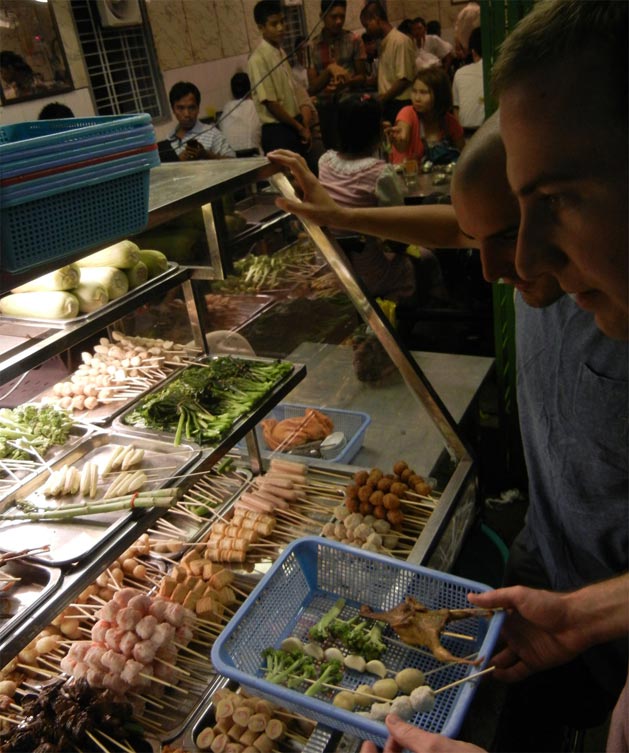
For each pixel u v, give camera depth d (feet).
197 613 6.99
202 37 15.88
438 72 17.92
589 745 8.82
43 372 8.40
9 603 5.37
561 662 5.73
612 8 1.97
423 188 17.28
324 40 15.98
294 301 9.13
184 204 6.49
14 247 4.66
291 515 8.42
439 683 6.04
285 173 8.41
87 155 5.00
